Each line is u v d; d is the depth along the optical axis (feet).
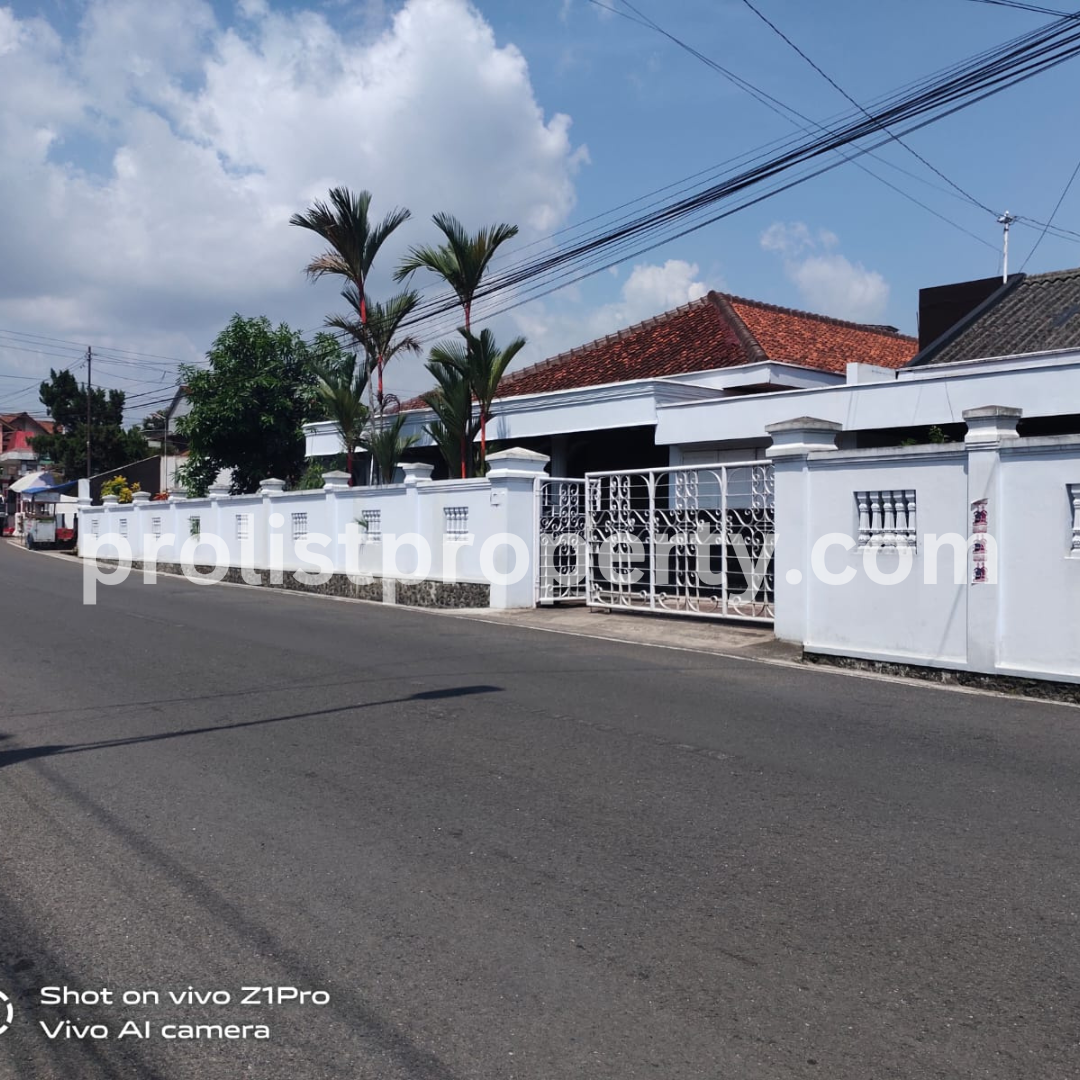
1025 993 13.05
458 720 28.17
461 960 14.05
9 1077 11.66
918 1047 11.82
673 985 13.29
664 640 44.80
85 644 43.11
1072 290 62.54
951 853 17.92
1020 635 32.96
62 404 225.76
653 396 61.26
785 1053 11.72
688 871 17.08
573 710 29.45
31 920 15.55
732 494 48.70
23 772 23.38
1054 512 32.27
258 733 26.84
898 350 83.25
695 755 24.41
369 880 16.84
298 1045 12.10
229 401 96.94
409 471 62.39
